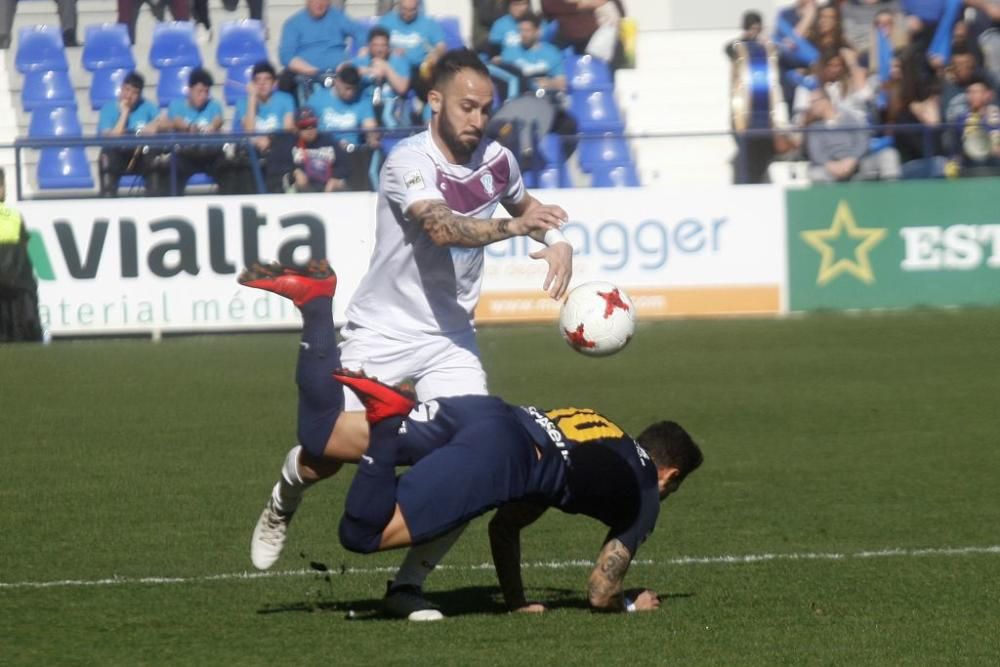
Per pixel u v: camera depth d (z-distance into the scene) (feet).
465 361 73.41
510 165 71.87
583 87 225.76
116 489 103.96
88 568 80.94
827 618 67.87
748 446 118.52
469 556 83.87
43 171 193.57
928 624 66.54
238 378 155.63
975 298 194.18
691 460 69.51
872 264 193.16
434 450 64.90
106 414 136.56
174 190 185.68
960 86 209.05
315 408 66.23
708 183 200.03
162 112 213.46
